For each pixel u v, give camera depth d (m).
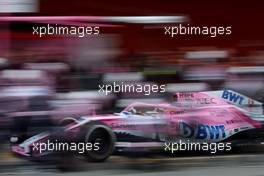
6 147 16.02
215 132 18.34
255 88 19.09
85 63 17.55
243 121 18.62
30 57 17.03
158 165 16.95
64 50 17.52
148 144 17.42
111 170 16.66
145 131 17.50
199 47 22.06
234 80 18.97
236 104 18.75
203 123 18.22
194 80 18.59
